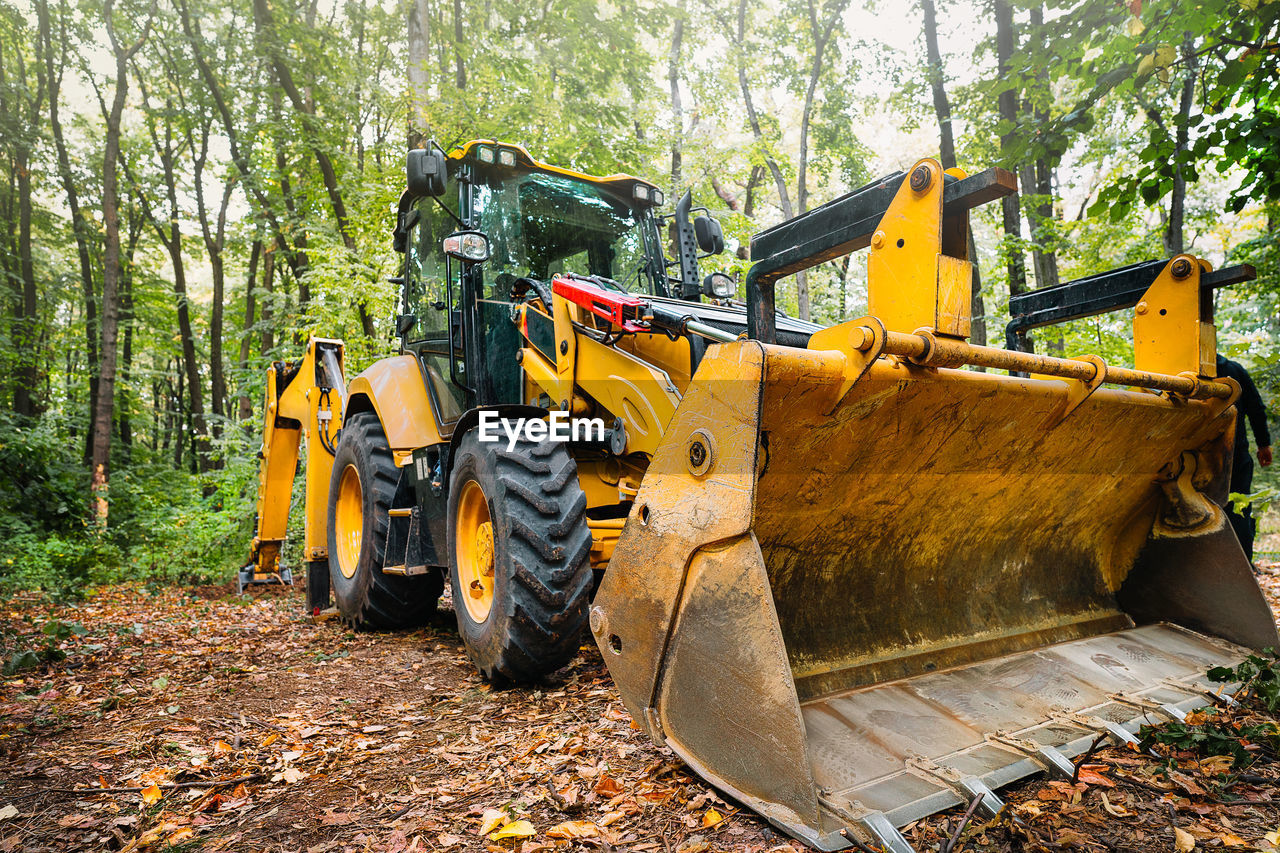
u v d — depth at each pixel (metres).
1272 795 1.98
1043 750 2.08
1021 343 3.55
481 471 3.38
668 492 2.18
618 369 3.26
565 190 4.34
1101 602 3.20
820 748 1.99
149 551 9.98
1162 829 1.83
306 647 4.58
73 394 19.36
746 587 1.94
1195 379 2.81
